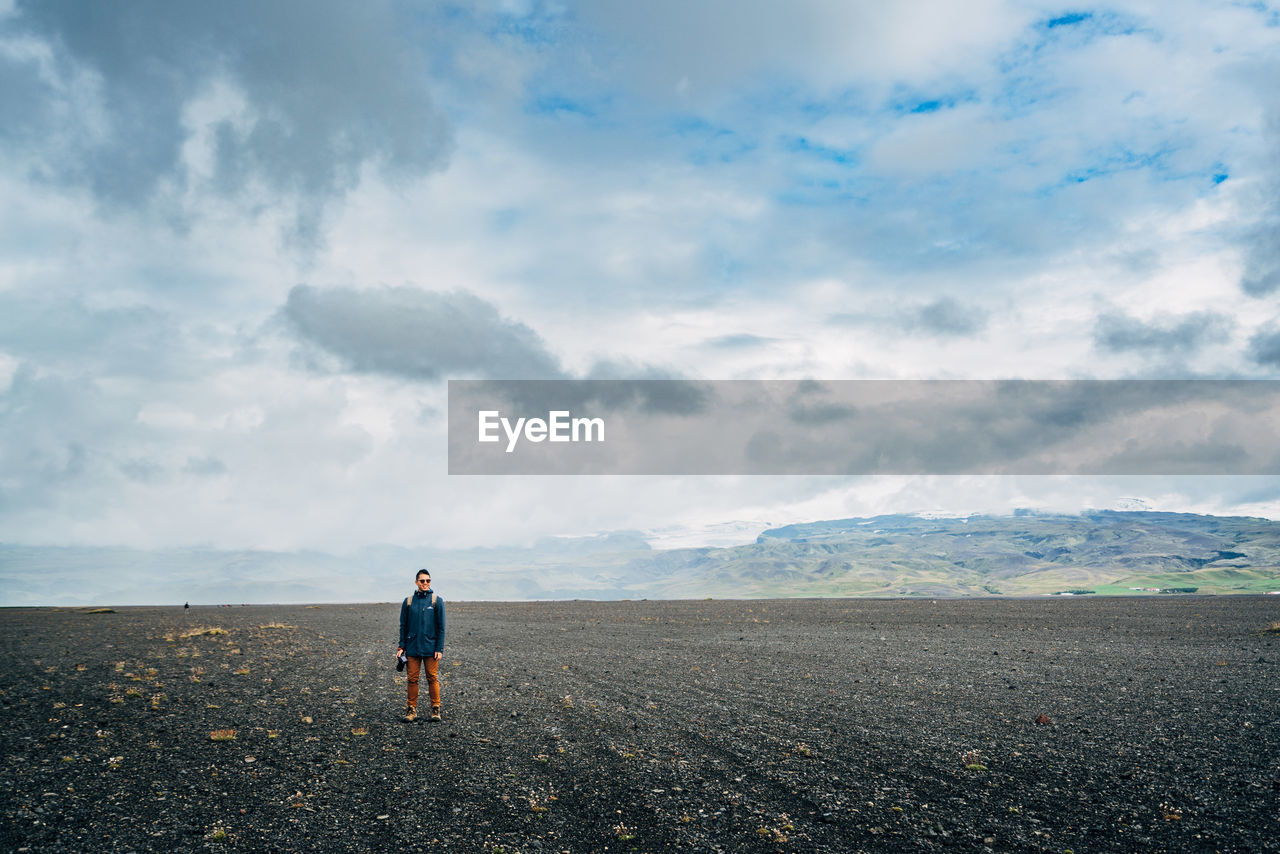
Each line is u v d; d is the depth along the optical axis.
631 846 9.02
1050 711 16.91
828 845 9.02
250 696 19.41
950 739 14.26
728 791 11.12
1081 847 8.89
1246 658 25.67
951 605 74.00
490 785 11.41
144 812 10.12
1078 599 100.69
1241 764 12.23
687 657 28.44
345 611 74.94
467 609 72.56
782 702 18.36
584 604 87.31
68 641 37.06
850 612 58.97
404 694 19.81
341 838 9.23
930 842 9.09
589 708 17.64
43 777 11.70
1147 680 21.17
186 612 74.69
